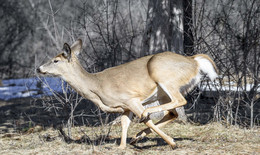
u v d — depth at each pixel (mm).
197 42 20594
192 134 18547
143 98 15312
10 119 26062
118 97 15203
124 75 15242
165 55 15203
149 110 14578
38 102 29938
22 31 57344
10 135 20453
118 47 24109
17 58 56031
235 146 15094
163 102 16156
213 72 15438
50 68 15602
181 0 23391
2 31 57344
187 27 24469
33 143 17797
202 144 15930
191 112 24250
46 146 16797
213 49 20969
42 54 52531
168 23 22906
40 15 55562
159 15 22906
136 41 32156
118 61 23906
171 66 14922
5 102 34125
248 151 14266
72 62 15609
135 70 15242
